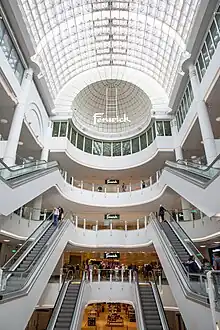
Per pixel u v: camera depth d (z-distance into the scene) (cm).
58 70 2523
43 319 2030
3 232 1428
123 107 3031
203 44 1612
